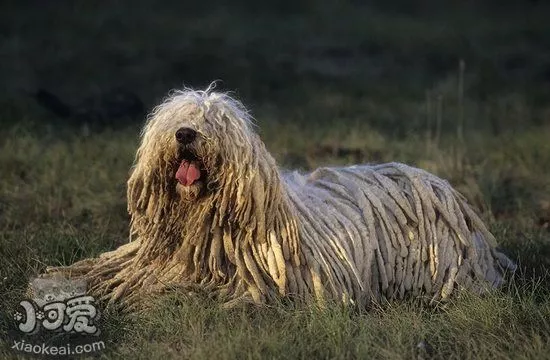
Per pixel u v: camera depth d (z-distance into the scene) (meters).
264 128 34.53
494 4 70.19
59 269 19.27
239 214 17.61
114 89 40.31
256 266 17.86
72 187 26.62
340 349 16.17
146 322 17.36
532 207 26.66
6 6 58.16
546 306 17.88
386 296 18.95
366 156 30.92
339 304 17.55
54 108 36.56
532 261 21.41
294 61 48.50
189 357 16.05
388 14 65.19
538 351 16.11
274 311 17.42
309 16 62.47
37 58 45.59
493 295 18.30
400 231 19.06
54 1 60.44
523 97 42.16
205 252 18.05
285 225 17.83
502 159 31.20
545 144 32.34
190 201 17.70
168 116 17.66
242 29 56.03
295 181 19.59
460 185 27.98
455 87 43.84
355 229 18.72
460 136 32.12
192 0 64.75
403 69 48.41
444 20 63.50
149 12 59.84
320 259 18.11
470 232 19.70
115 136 32.69
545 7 69.56
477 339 16.95
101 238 22.44
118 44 49.50
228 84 43.03
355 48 52.28
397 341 16.52
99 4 60.88
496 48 54.12
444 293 18.88
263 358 15.84
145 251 18.42
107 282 18.67
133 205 18.17
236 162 17.39
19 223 24.23
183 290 17.92
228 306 17.39
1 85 40.06
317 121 36.84
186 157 17.53
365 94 42.62
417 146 32.25
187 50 48.97
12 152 29.47
